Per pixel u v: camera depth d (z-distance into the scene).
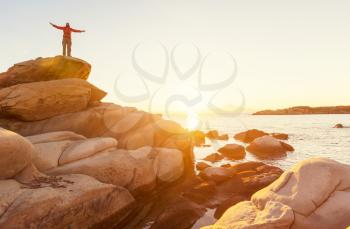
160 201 11.76
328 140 34.03
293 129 54.16
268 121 100.81
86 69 18.22
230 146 24.44
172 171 14.25
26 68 16.11
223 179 12.84
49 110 14.66
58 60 16.39
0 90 13.93
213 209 10.08
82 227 8.08
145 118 19.11
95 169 10.60
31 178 8.56
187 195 11.39
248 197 10.91
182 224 8.90
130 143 16.62
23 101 13.58
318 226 5.77
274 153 24.47
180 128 19.95
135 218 9.93
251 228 5.80
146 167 12.65
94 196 8.67
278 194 6.70
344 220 5.72
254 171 13.48
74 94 15.46
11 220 6.65
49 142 12.04
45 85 14.57
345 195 6.18
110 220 9.01
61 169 10.34
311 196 6.22
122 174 11.33
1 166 7.84
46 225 7.18
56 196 7.81
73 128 15.21
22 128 13.98
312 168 6.82
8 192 7.43
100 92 18.64
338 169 6.68
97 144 12.12
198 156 23.92
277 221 5.78
